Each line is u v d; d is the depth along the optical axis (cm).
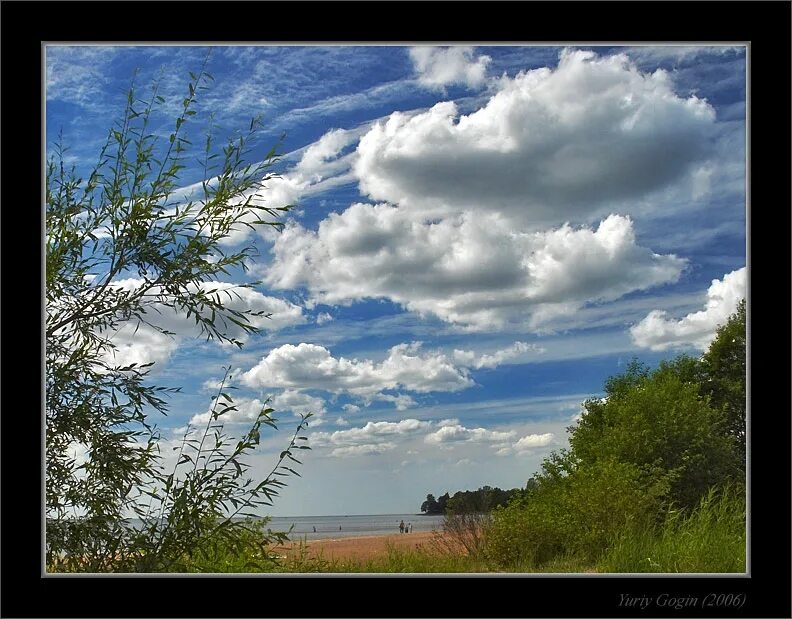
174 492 241
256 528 248
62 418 243
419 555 368
